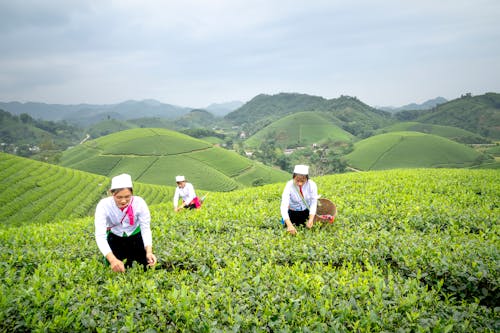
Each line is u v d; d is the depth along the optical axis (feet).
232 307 14.83
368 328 13.05
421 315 14.11
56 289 16.19
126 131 589.73
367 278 17.67
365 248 21.80
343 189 50.44
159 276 18.16
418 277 17.76
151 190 249.34
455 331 13.47
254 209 37.24
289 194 26.40
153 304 14.57
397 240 22.97
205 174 398.21
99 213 18.80
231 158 495.82
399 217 30.68
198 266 19.93
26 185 186.19
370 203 37.37
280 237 25.26
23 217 148.15
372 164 540.52
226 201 48.67
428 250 20.38
